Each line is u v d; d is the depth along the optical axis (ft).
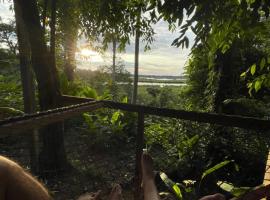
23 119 6.50
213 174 21.44
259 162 22.52
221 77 29.43
